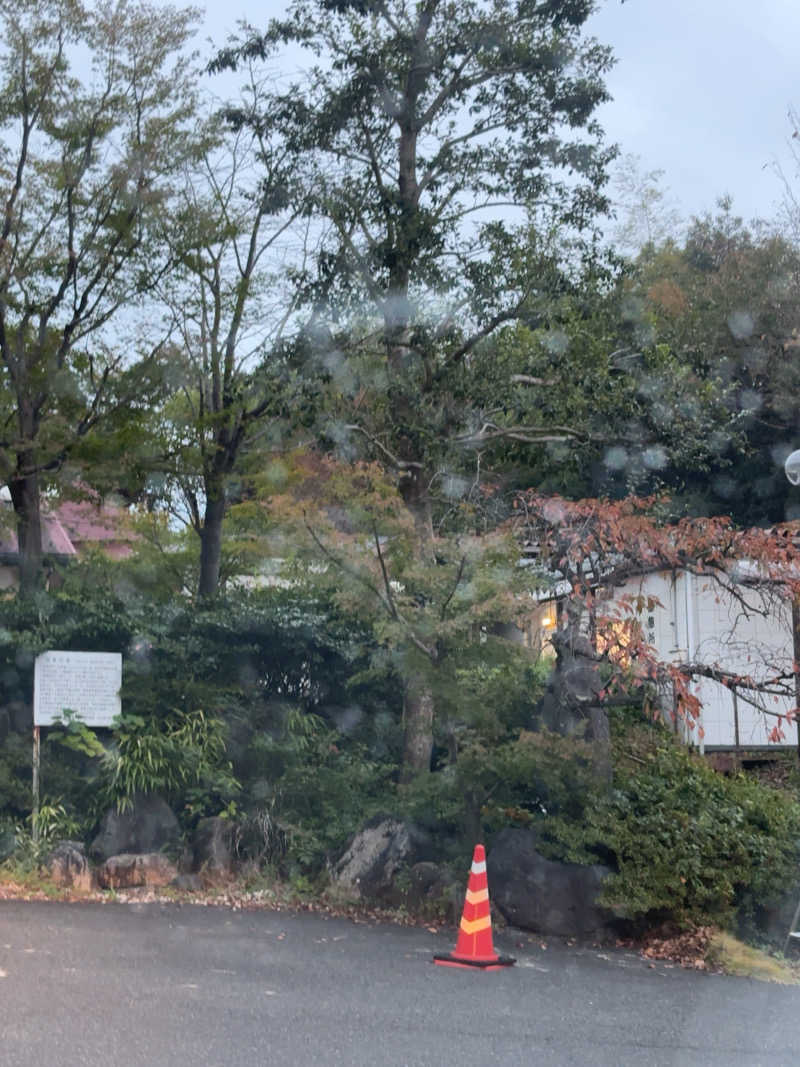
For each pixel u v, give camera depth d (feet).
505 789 41.86
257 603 55.47
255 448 61.77
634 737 48.06
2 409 56.59
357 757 50.75
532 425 50.24
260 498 63.00
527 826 40.83
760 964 35.70
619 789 41.98
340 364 48.78
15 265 54.39
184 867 42.78
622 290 51.29
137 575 61.98
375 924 37.70
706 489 85.35
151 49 55.36
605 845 39.37
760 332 83.56
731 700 53.88
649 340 50.67
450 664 40.19
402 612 40.42
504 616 38.96
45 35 54.34
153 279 57.41
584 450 50.57
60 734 45.27
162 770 45.78
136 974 28.43
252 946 32.94
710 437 55.77
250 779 48.85
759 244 89.45
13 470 55.01
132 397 56.49
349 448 48.21
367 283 49.96
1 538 60.75
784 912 40.04
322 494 48.85
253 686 53.31
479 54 50.80
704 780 44.68
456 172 50.57
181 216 56.70
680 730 53.67
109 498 65.26
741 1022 27.94
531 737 38.99
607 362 48.78
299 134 53.01
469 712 39.27
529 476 60.90
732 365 83.05
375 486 41.09
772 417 84.33
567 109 51.06
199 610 54.39
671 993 30.89
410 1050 23.32
